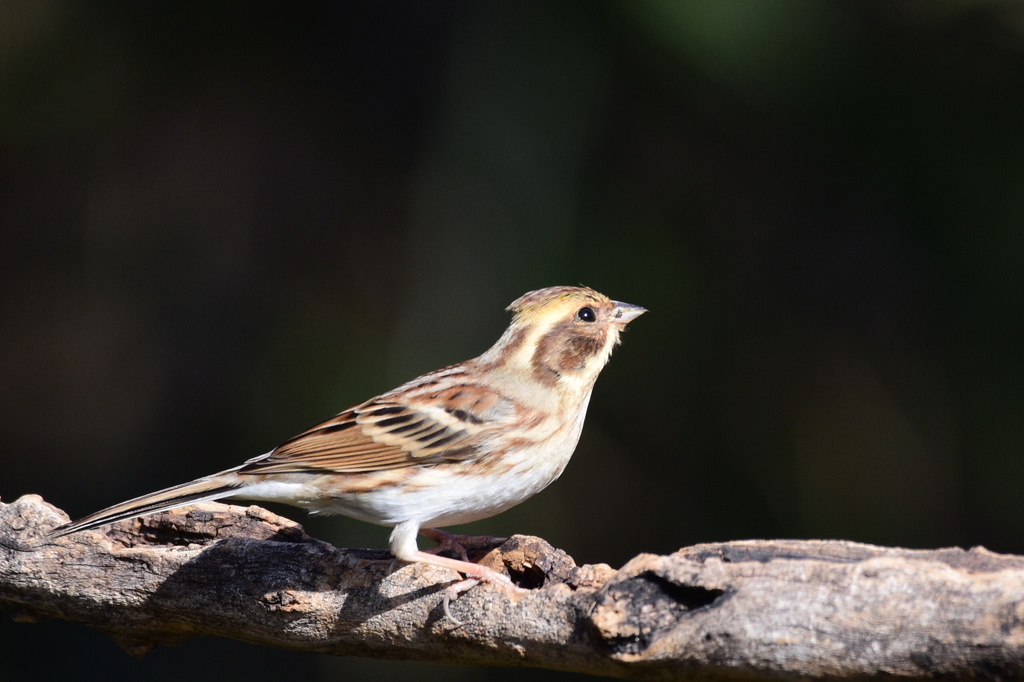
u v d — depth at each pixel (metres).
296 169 14.03
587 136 11.64
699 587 5.65
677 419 12.75
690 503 12.69
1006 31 12.25
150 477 14.14
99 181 14.76
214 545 7.01
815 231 12.99
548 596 6.25
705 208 12.79
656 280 12.28
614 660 5.73
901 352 12.79
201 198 14.41
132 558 7.02
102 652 12.93
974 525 12.28
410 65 13.61
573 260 11.56
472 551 7.71
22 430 15.34
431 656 6.65
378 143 13.75
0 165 14.78
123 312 14.77
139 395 14.71
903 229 12.85
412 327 11.66
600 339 8.15
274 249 13.99
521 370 7.92
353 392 12.40
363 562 6.73
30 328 15.27
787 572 5.61
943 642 5.31
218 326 14.16
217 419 13.99
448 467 7.51
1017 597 5.26
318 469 7.38
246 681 12.99
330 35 13.77
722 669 5.60
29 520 7.24
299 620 6.69
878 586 5.44
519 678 12.71
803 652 5.46
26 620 7.47
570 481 12.72
